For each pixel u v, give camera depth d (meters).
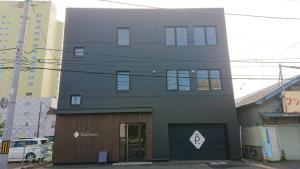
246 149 18.27
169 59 18.38
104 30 18.72
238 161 16.41
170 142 17.23
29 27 68.44
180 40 18.78
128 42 18.70
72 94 17.55
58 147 16.72
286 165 14.11
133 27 18.86
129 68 18.16
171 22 18.98
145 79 18.00
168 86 17.94
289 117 16.48
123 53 18.39
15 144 18.75
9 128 9.27
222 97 17.78
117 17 18.97
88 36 18.56
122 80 18.00
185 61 18.38
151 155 16.66
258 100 16.41
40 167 15.55
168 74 18.16
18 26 70.50
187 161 16.61
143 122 17.19
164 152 16.73
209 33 18.95
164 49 18.52
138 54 18.39
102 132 16.97
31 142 19.03
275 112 16.81
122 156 16.80
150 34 18.77
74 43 18.39
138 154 16.84
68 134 16.92
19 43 10.04
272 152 15.81
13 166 15.62
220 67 18.33
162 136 17.03
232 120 17.42
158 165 15.02
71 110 17.11
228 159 17.06
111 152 16.67
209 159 17.06
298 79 16.80
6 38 69.75
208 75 18.22
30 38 67.31
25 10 10.50
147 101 17.59
